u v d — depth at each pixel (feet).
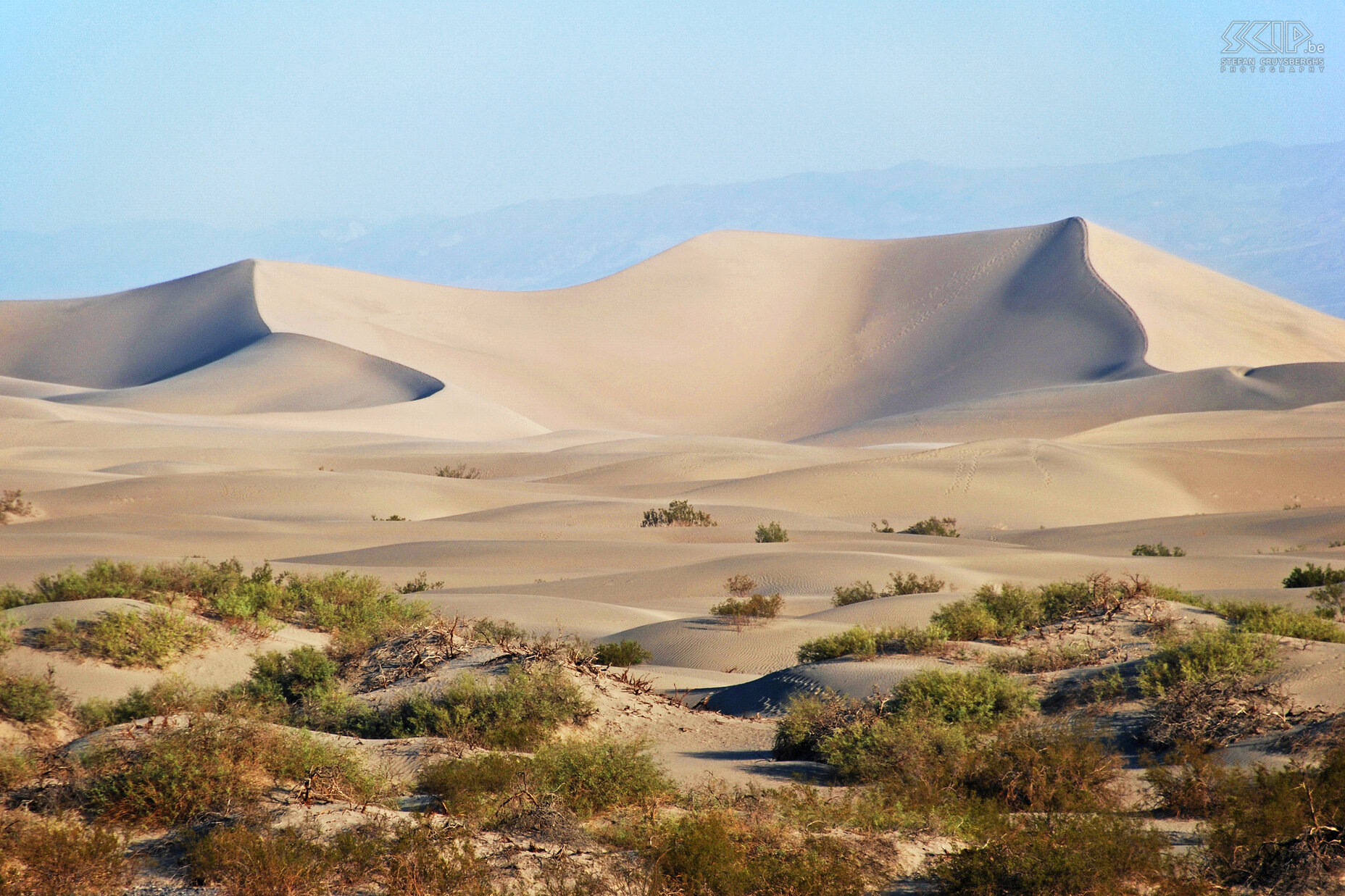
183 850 36.91
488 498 294.25
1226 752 56.24
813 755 62.80
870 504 290.76
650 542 210.18
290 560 181.88
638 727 68.23
